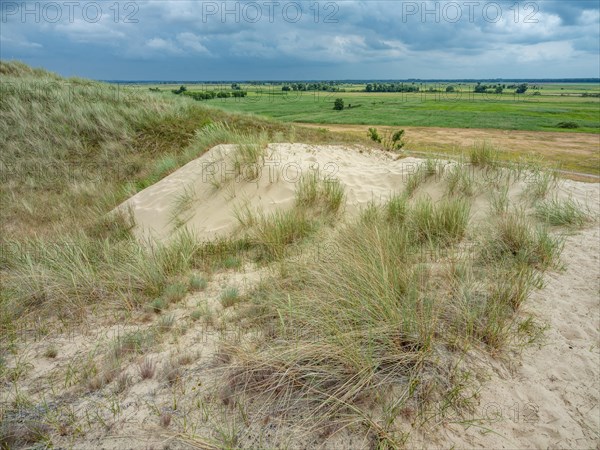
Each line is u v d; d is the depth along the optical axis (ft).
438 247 14.05
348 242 13.67
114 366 8.80
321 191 21.07
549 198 19.16
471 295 10.48
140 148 36.91
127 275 13.67
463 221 16.29
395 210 17.95
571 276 12.42
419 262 12.50
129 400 7.72
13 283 13.73
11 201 27.07
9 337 10.62
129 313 11.62
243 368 8.16
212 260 15.85
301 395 7.47
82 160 34.19
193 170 25.73
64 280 13.30
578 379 8.18
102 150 35.60
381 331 8.52
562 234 15.74
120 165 33.88
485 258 13.15
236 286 13.06
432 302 9.86
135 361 9.05
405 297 9.91
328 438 6.61
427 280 11.12
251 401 7.47
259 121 45.88
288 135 41.04
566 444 6.69
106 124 37.99
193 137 37.65
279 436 6.67
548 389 7.89
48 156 33.53
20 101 39.63
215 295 12.60
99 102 42.60
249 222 19.31
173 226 21.42
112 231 22.11
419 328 8.70
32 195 28.40
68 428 7.07
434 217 16.11
